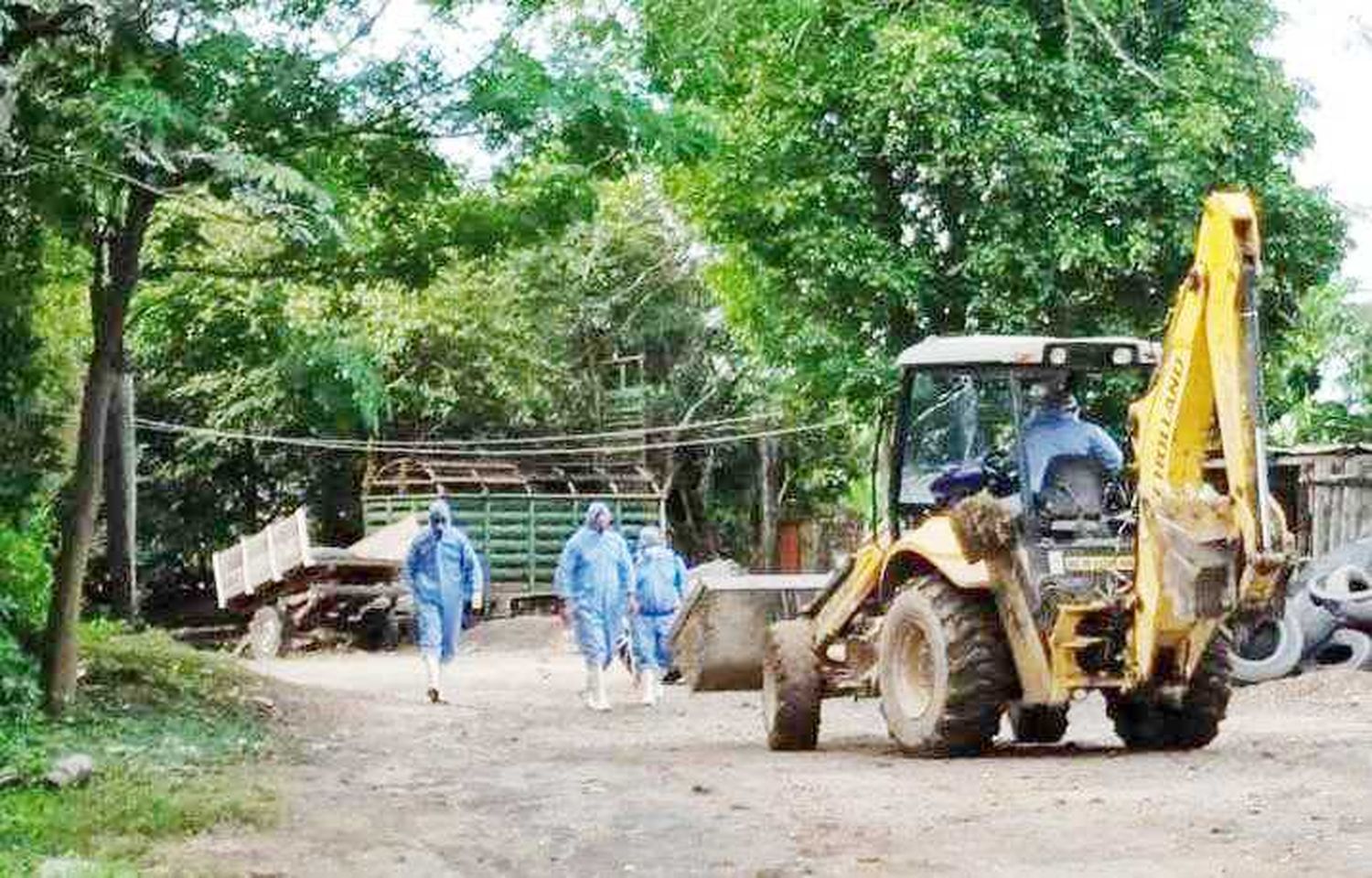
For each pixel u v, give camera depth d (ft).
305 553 112.98
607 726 55.31
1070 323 85.61
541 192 49.98
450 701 66.28
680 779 38.65
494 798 35.76
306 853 28.86
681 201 97.04
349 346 51.80
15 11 39.60
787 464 155.53
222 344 52.65
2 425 55.77
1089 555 41.14
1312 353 93.30
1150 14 88.33
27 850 28.25
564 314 147.43
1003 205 83.25
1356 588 64.90
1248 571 37.29
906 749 42.52
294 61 44.42
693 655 56.90
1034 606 40.60
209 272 50.26
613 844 29.91
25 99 40.06
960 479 44.37
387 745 47.32
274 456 142.31
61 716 46.52
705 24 50.83
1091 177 82.94
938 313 87.45
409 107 46.14
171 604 144.97
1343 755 39.24
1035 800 33.32
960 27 83.25
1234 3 85.92
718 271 95.35
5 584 53.52
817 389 88.84
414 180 48.52
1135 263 82.48
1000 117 82.02
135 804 32.32
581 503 136.67
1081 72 84.43
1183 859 26.55
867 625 46.21
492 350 137.69
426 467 135.23
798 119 85.51
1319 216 86.22
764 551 152.56
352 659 106.93
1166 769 37.93
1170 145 82.58
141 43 41.63
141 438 140.26
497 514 133.90
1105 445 42.57
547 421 148.36
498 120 46.16
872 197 85.81
